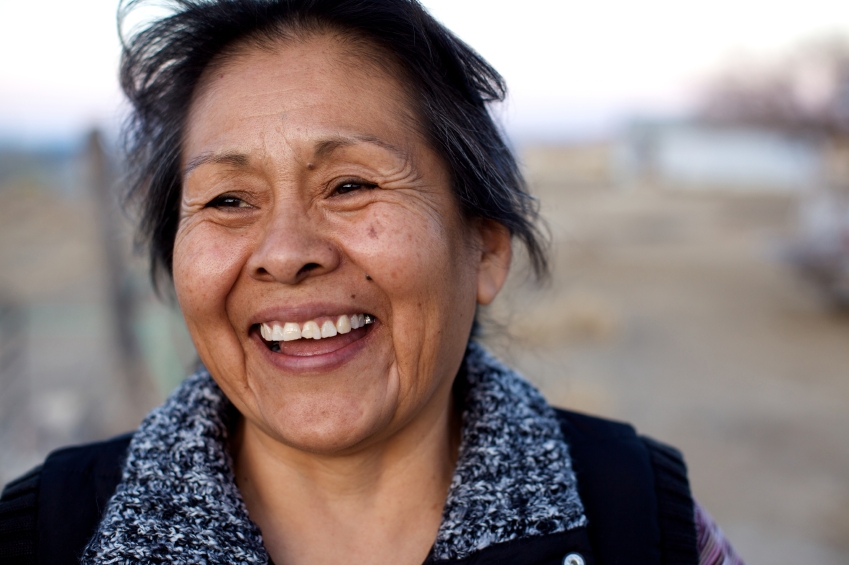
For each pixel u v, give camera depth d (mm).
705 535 1432
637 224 24828
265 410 1224
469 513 1235
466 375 1461
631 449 1479
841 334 11016
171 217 1430
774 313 12570
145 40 1386
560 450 1354
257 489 1356
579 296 12070
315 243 1149
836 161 14188
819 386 8547
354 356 1201
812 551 4691
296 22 1225
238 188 1192
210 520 1168
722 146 37281
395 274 1166
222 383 1286
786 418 7438
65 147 45219
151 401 5363
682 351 10219
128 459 1245
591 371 9148
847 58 15531
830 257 12148
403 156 1209
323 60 1200
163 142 1371
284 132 1149
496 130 1462
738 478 5945
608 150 46844
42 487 1312
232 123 1179
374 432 1219
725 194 33312
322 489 1330
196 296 1199
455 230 1291
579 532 1247
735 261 17953
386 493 1346
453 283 1273
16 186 35906
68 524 1263
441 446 1407
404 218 1190
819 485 5766
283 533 1322
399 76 1240
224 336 1234
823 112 15445
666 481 1438
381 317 1213
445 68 1301
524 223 1521
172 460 1226
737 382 8734
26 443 4984
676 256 18766
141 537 1117
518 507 1247
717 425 7254
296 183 1163
